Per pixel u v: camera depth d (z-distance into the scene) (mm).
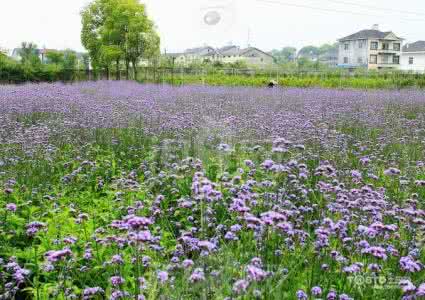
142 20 42656
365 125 13250
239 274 3865
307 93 22688
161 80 37844
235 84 36781
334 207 5547
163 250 4965
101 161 8891
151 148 9469
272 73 47406
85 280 4672
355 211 5691
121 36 43125
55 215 6121
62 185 7480
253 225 4016
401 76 42812
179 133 10109
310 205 6199
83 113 13141
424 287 3520
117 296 3953
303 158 8156
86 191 7430
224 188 6281
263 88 27156
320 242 4441
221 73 47125
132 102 15953
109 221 6148
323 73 46125
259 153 8469
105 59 43062
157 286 3939
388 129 12289
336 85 37000
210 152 8188
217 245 4727
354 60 101000
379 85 36375
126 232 4805
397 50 100062
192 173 7215
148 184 7238
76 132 10969
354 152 9445
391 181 7668
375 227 4438
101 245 5199
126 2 42781
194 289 3711
